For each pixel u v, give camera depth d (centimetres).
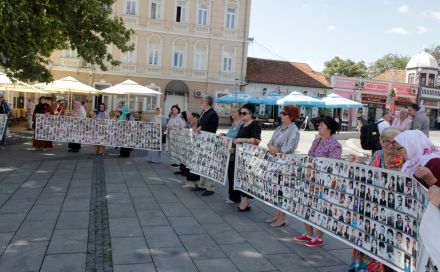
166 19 3481
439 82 4944
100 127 1393
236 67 3712
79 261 491
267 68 4047
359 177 456
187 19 3544
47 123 1447
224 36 3647
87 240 562
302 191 564
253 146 698
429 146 368
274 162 633
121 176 1038
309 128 3388
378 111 4503
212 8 3597
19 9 1119
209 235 604
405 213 387
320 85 4119
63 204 744
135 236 588
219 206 773
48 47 1511
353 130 4144
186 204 779
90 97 3316
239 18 3681
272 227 653
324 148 560
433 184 337
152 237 586
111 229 615
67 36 1539
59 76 3256
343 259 527
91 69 3303
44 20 1325
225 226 650
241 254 534
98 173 1066
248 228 644
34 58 1608
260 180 670
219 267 489
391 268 412
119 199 799
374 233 430
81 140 1418
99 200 784
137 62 3431
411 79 5031
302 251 552
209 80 3631
